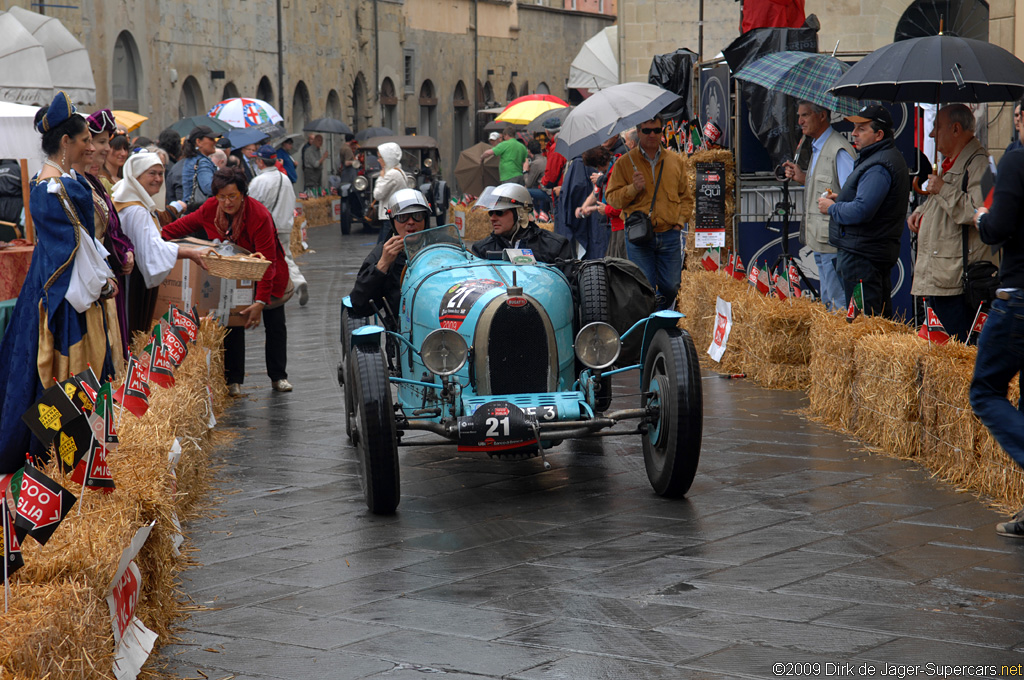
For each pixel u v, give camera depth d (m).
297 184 41.66
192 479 6.79
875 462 7.38
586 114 11.28
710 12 24.28
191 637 4.71
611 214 12.48
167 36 32.00
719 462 7.49
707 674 4.20
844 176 9.91
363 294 7.96
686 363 6.45
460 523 6.30
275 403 9.96
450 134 53.66
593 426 6.55
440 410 6.81
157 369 6.73
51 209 6.55
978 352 5.84
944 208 8.65
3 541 3.58
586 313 7.11
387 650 4.52
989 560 5.38
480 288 7.04
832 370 8.58
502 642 4.56
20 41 14.45
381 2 47.31
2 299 8.17
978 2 19.69
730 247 13.65
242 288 9.96
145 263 8.41
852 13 21.08
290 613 4.96
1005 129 14.55
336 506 6.72
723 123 14.27
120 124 14.30
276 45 39.25
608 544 5.82
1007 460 6.28
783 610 4.81
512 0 58.00
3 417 6.62
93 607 3.66
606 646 4.48
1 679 3.07
